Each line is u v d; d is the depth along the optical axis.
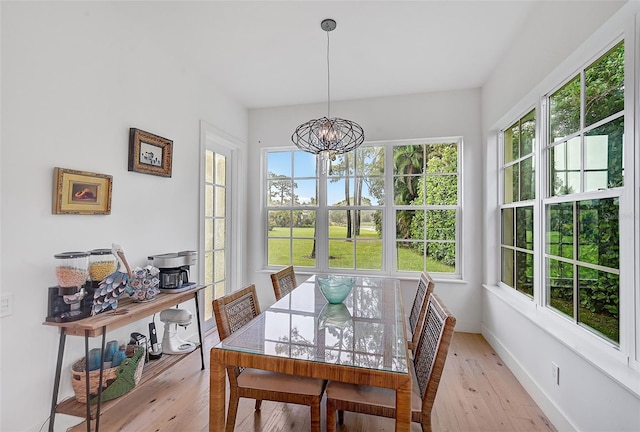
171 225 2.68
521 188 2.60
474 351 2.86
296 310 1.89
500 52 2.63
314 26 2.28
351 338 1.48
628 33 1.37
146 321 2.46
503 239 3.00
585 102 1.72
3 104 1.52
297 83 3.25
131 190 2.27
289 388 1.53
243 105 3.86
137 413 1.96
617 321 1.47
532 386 2.11
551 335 1.83
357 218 3.73
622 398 1.30
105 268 1.84
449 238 3.48
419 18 2.18
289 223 3.97
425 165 3.55
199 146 3.03
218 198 3.54
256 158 3.97
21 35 1.59
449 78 3.11
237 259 3.77
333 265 3.80
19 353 1.60
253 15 2.15
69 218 1.84
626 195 1.39
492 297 2.98
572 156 1.85
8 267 1.55
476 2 2.03
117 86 2.14
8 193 1.55
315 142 2.70
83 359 1.86
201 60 2.79
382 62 2.80
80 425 1.82
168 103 2.62
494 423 1.87
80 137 1.90
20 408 1.60
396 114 3.53
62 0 1.78
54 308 1.67
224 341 1.44
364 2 2.02
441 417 1.92
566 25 1.76
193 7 2.08
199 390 2.23
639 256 1.34
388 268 3.60
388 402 1.42
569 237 1.86
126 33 2.21
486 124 3.15
